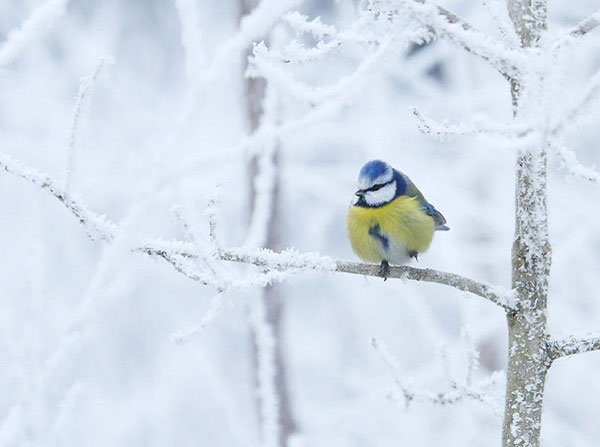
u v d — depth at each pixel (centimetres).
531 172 495
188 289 1405
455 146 1274
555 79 376
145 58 1583
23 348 543
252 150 465
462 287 525
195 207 1131
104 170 1187
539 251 495
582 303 1240
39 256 590
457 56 1235
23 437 534
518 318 496
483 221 1221
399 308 1392
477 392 577
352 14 1224
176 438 1269
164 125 1148
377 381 1257
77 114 496
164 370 1302
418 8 444
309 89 482
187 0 449
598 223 1175
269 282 538
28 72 1332
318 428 1205
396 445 1207
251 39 413
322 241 1404
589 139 1273
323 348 1356
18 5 1408
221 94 1250
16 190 1294
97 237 513
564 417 1248
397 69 1233
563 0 1196
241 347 1402
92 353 1329
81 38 1381
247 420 1334
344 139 1283
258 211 917
